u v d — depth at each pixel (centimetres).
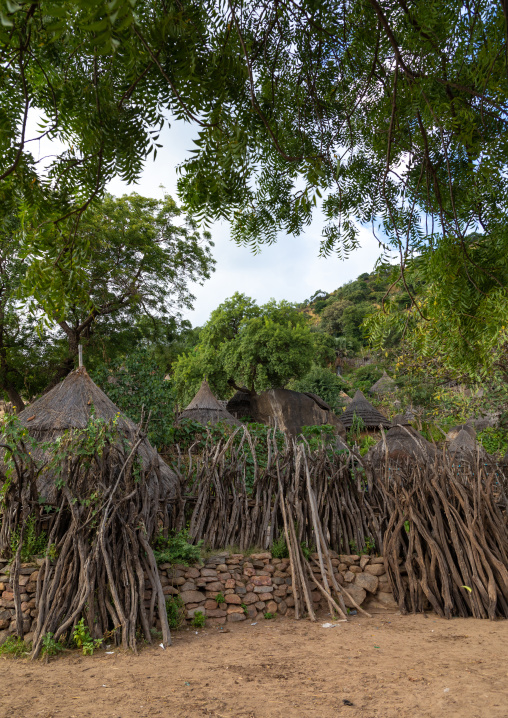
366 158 415
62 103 243
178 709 378
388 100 356
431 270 318
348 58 324
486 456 940
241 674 457
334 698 392
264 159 387
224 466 805
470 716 346
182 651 539
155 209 2014
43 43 217
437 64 297
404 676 438
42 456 723
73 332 1748
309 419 1944
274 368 2438
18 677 462
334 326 7362
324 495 802
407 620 663
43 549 625
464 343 343
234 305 2711
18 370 1841
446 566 706
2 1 131
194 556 689
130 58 195
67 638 555
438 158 366
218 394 2694
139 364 1216
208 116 232
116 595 563
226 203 272
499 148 308
